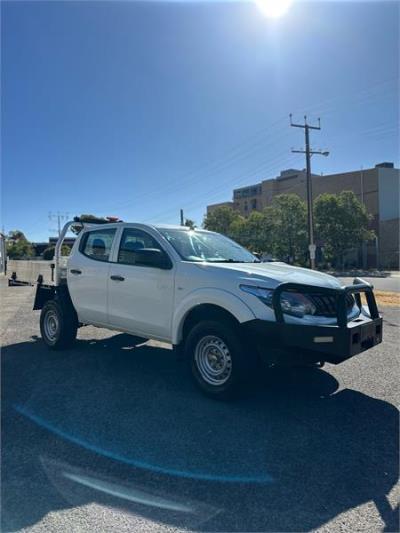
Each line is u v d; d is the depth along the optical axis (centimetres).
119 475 303
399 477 303
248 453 336
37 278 781
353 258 5947
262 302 416
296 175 8150
